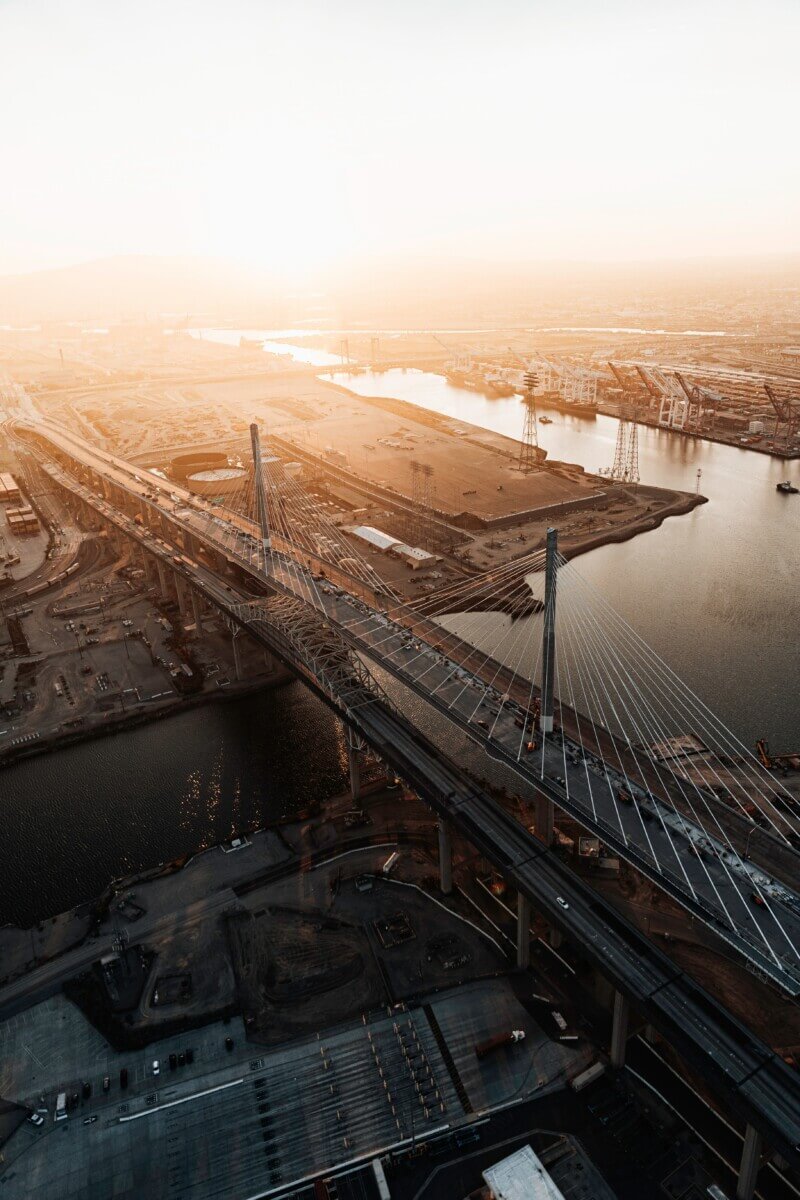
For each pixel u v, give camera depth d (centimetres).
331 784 15438
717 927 8788
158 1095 9669
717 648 19725
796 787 14188
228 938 11812
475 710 13025
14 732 17388
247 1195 8644
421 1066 9862
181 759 16412
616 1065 9738
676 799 11488
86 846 14075
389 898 12425
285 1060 10006
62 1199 8694
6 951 11850
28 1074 10019
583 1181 8562
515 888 10500
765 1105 7575
